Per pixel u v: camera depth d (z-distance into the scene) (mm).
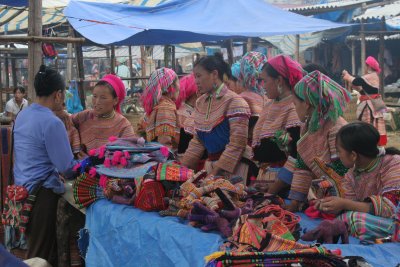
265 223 2420
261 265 2023
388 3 13555
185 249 2486
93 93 4133
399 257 2186
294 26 8250
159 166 3143
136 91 16359
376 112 8945
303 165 2945
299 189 2941
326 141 2826
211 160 3607
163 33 7770
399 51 17516
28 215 3689
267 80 3219
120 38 7309
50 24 12117
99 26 7570
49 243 3812
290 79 3156
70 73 14727
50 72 3746
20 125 3771
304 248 2148
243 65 3900
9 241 3941
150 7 8125
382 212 2496
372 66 8992
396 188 2496
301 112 2889
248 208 2717
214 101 3551
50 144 3613
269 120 3260
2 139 4156
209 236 2475
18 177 3756
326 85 2758
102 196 3436
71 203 3629
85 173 3479
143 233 2811
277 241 2195
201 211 2635
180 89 4395
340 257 2055
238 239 2307
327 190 2787
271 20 8305
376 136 2553
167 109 4102
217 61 3508
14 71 16234
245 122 3430
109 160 3502
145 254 2729
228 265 2012
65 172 3646
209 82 3500
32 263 3188
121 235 2977
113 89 4113
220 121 3494
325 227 2424
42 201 3695
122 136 4172
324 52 17984
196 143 3734
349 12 13805
